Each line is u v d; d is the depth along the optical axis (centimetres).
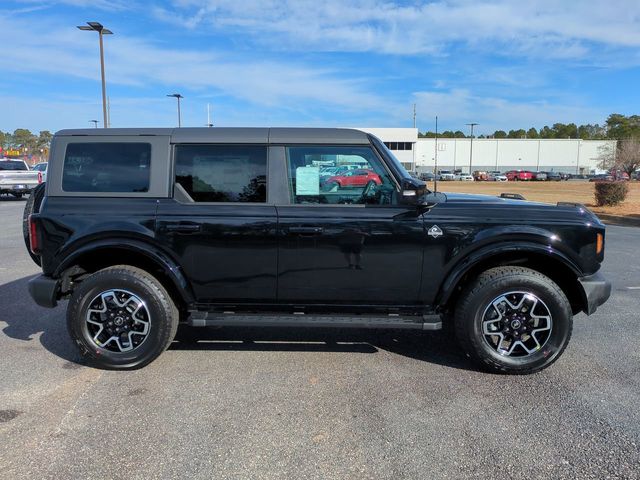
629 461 272
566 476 259
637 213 1720
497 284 375
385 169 388
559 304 376
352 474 261
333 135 391
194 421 315
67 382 372
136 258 409
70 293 414
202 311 402
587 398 348
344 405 338
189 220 382
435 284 388
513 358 381
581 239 380
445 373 392
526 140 10044
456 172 8944
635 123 11275
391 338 477
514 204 397
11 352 432
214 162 392
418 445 288
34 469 263
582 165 10075
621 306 580
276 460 273
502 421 316
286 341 466
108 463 269
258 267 387
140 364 391
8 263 820
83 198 391
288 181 390
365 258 383
